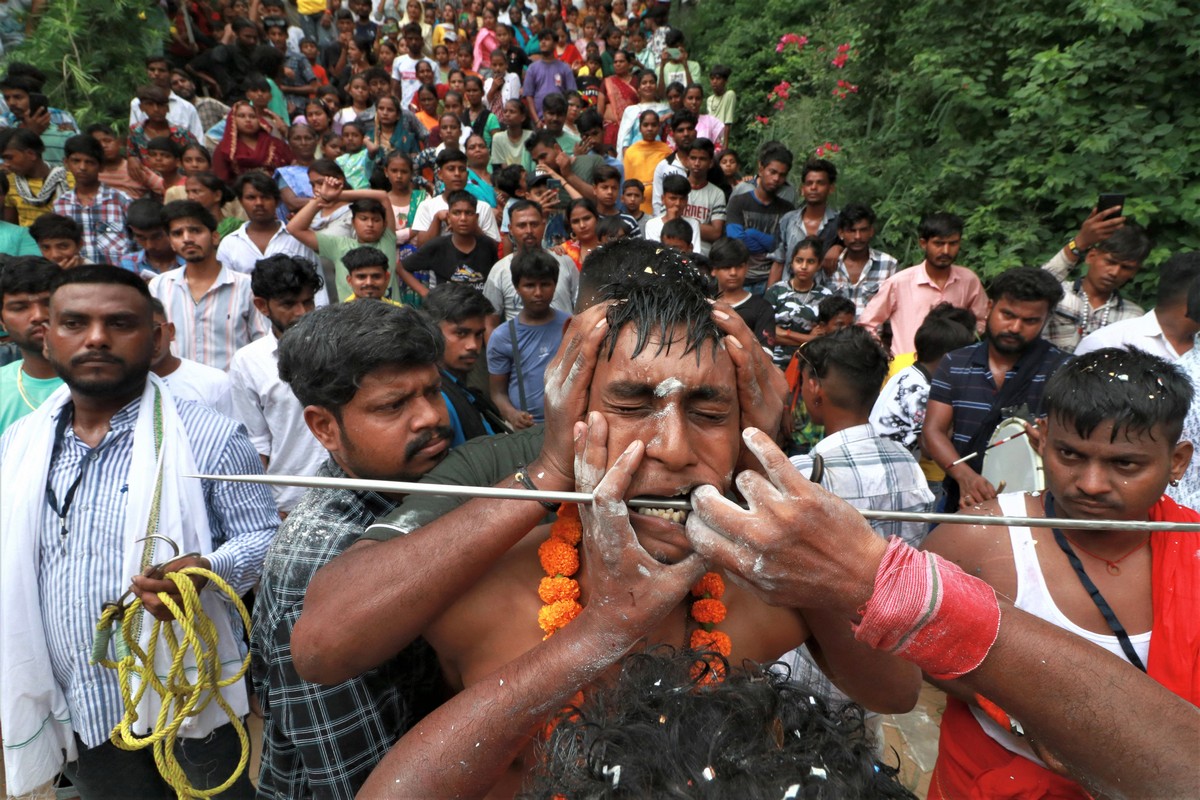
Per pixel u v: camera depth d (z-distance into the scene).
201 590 2.23
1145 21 5.70
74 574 2.29
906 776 3.15
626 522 1.14
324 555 1.68
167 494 2.32
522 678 1.20
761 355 1.33
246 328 4.59
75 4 8.73
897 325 5.09
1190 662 1.64
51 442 2.35
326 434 1.78
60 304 2.22
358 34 12.60
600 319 1.28
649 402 1.24
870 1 8.37
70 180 6.98
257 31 11.35
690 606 1.45
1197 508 2.71
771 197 6.95
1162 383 1.61
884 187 7.54
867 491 2.80
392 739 1.67
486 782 1.22
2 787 3.05
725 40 12.45
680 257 1.39
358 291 4.44
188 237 4.37
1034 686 1.09
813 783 0.75
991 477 3.26
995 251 6.18
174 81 9.23
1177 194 5.61
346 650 1.31
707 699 0.84
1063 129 5.95
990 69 6.90
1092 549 1.75
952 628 1.07
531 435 1.84
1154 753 1.07
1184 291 3.16
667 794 0.74
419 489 1.20
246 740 2.24
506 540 1.31
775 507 1.07
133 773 2.46
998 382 3.61
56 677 2.36
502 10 14.20
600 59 13.11
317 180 5.88
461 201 5.89
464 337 3.64
